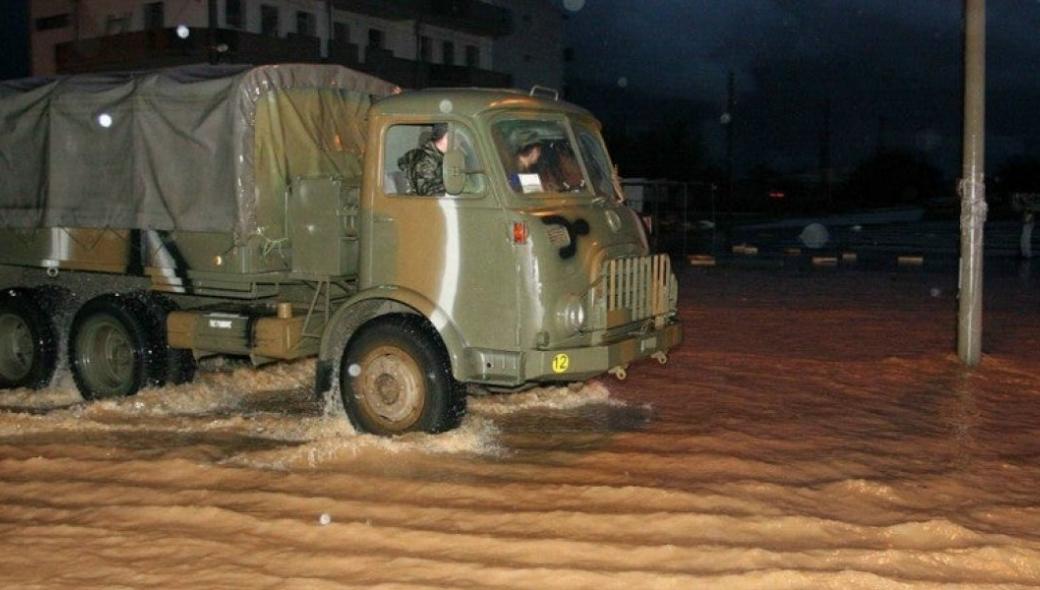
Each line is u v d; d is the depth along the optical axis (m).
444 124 8.59
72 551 6.36
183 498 7.29
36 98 10.63
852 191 87.06
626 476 7.81
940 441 9.03
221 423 9.45
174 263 9.93
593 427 9.38
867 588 5.81
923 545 6.52
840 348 13.80
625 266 8.85
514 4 60.22
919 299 19.55
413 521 6.83
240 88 9.40
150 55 41.53
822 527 6.73
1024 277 23.81
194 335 9.89
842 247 34.69
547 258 8.29
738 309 18.02
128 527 6.77
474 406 10.12
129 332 10.17
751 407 10.23
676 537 6.53
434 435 8.58
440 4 50.47
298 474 7.83
